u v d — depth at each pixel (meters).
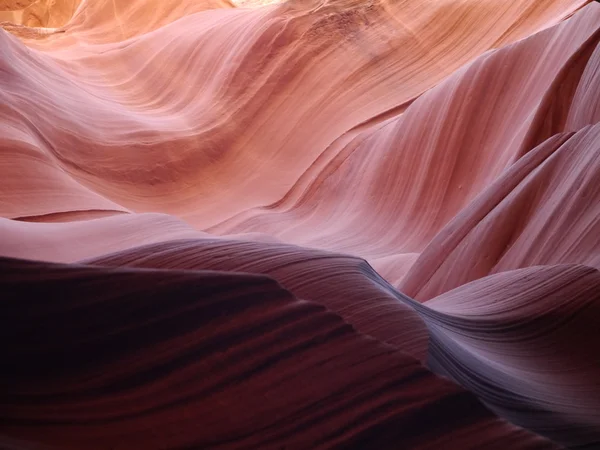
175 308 1.52
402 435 1.41
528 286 3.71
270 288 1.66
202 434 1.33
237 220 12.31
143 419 1.31
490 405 1.97
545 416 2.12
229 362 1.48
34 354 1.31
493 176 9.68
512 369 2.60
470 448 1.39
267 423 1.38
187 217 12.34
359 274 2.22
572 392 2.56
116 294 1.47
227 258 2.10
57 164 10.73
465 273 5.70
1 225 5.23
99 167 11.87
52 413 1.24
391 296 2.13
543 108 8.59
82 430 1.24
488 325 3.12
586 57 8.62
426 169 10.90
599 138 5.29
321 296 2.00
